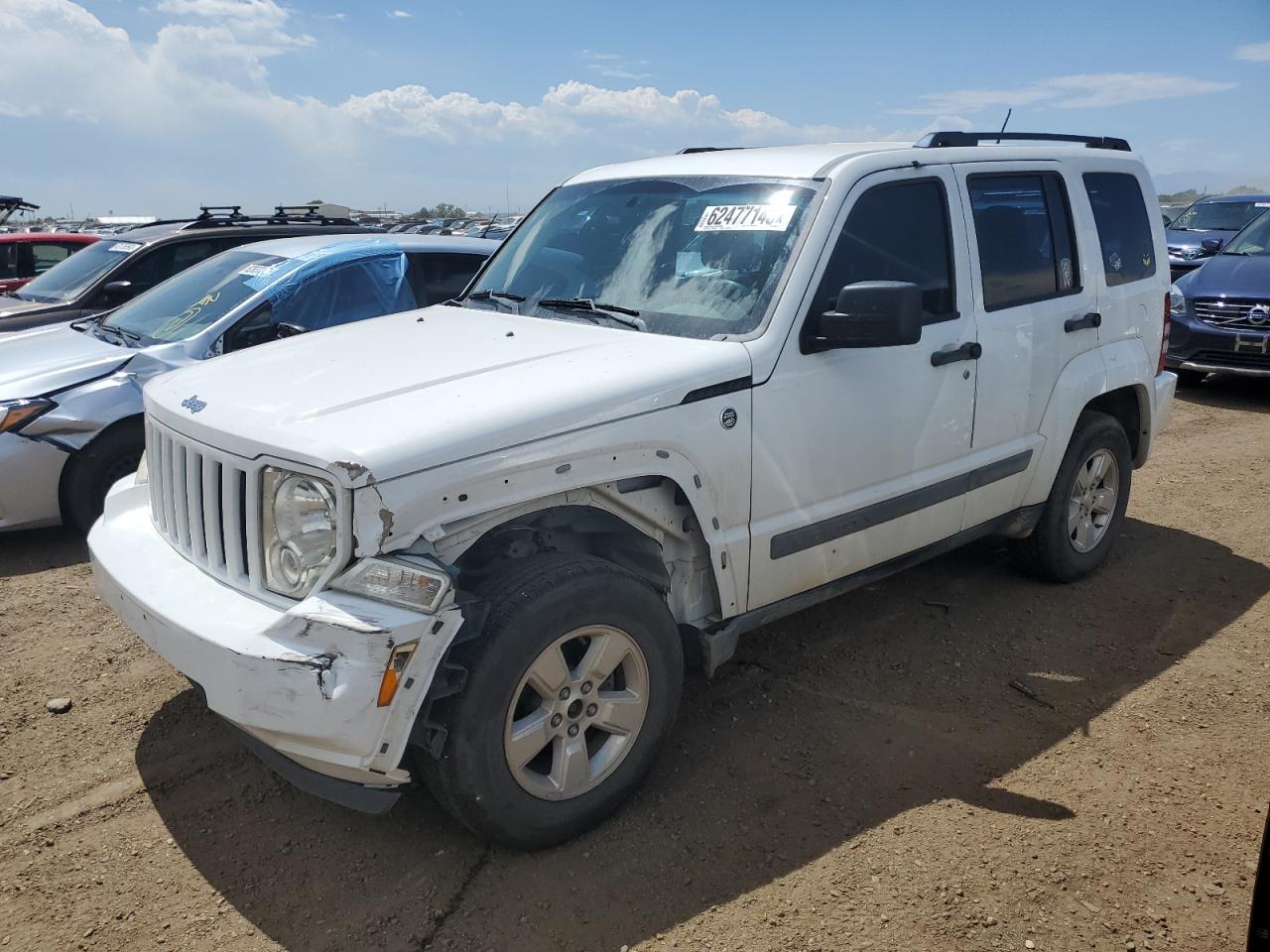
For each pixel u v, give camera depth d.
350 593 2.55
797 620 4.63
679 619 3.39
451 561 2.73
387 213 29.48
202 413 2.96
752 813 3.16
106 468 5.57
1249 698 3.89
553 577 2.81
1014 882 2.83
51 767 3.45
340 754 2.52
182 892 2.83
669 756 3.49
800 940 2.61
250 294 6.04
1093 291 4.71
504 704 2.73
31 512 5.44
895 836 3.04
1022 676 4.08
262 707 2.52
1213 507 6.30
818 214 3.55
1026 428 4.44
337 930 2.67
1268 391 10.01
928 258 3.95
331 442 2.59
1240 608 4.75
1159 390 5.29
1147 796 3.24
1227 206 15.09
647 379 3.04
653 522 3.21
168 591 2.88
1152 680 4.04
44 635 4.48
